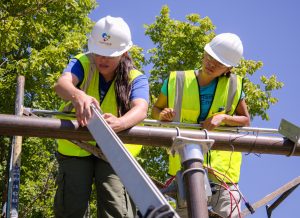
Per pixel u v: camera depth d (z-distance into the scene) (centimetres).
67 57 1378
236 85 521
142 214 233
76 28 1524
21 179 1337
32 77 1319
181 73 521
